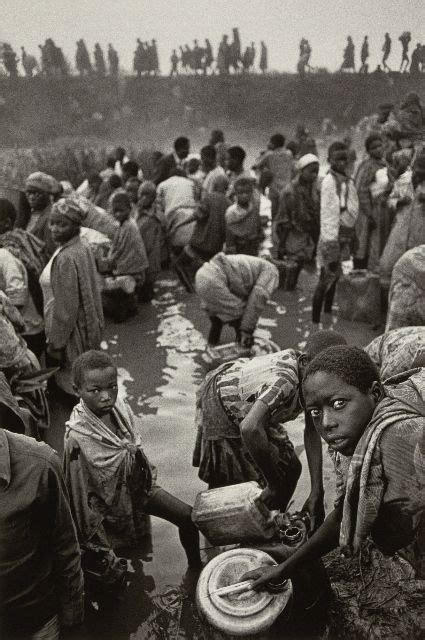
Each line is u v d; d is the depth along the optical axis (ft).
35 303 15.57
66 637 8.12
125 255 21.91
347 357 6.36
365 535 6.59
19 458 6.72
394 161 24.62
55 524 7.22
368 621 8.60
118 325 21.57
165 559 10.32
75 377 9.33
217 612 8.29
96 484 9.39
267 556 8.98
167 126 48.73
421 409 6.08
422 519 6.17
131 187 29.32
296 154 35.78
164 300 24.32
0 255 14.65
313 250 24.59
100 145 40.70
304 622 8.59
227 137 47.73
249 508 9.37
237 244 23.57
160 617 9.04
